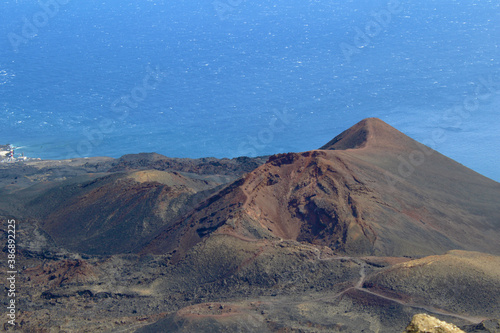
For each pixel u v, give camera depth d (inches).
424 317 1115.3
